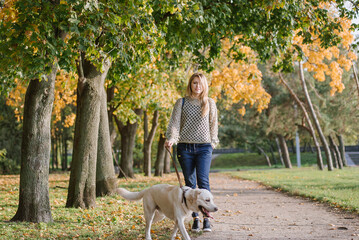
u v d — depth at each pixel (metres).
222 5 9.21
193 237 5.92
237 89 19.17
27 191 7.20
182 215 4.96
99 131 11.52
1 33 6.34
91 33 6.57
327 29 11.62
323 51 17.77
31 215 7.17
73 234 6.23
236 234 6.16
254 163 74.44
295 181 18.52
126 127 25.06
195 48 11.34
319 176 21.91
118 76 8.10
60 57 6.14
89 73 9.21
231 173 32.69
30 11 5.96
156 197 5.45
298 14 9.77
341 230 6.35
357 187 13.71
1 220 7.31
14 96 19.48
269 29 10.66
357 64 28.98
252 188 16.78
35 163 7.24
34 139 7.25
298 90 34.97
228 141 53.56
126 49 7.38
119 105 19.41
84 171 9.19
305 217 8.03
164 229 6.64
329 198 10.60
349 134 37.12
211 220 7.76
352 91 30.19
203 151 5.90
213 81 19.91
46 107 7.38
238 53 12.74
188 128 5.88
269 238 5.82
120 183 18.42
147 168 27.47
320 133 29.33
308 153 73.88
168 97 19.64
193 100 5.93
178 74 19.53
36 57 6.00
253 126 45.09
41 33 5.91
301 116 36.09
